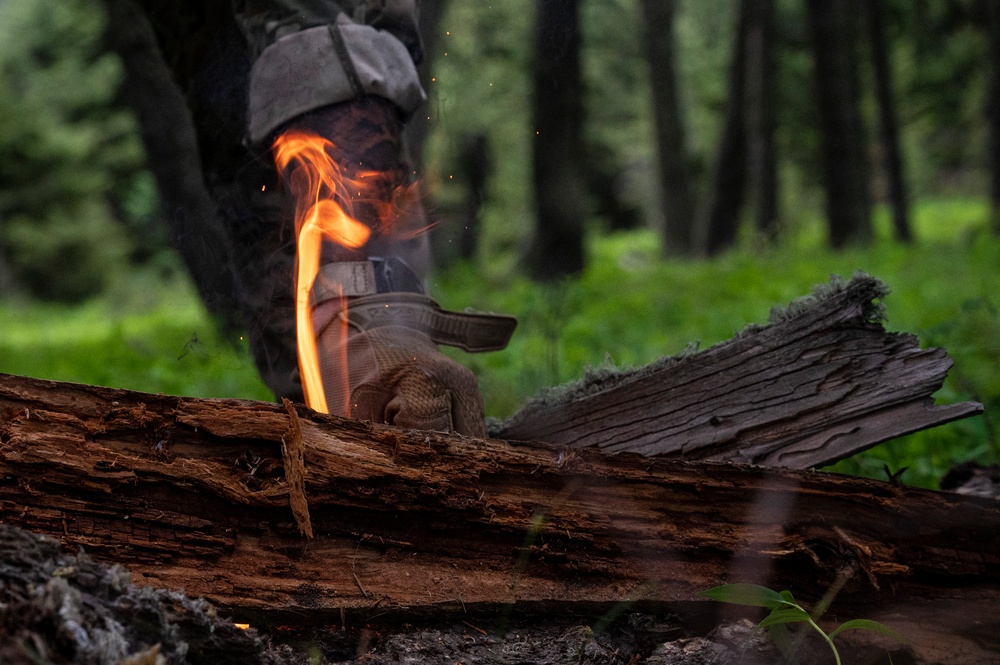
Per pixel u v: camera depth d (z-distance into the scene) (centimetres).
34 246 2766
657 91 2048
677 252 2062
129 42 718
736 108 2091
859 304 232
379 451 189
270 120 224
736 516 209
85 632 134
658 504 205
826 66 1738
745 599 184
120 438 175
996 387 421
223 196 262
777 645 192
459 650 183
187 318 1354
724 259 1605
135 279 2766
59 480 169
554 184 1398
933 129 3194
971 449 347
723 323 783
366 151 222
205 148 264
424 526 191
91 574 145
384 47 225
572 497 200
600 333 723
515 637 189
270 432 181
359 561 185
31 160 2808
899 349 230
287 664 168
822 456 227
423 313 223
